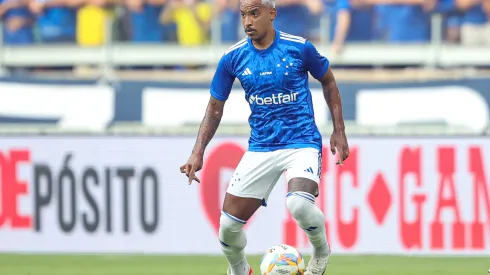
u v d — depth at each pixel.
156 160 38.84
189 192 38.78
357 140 38.16
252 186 21.62
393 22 43.84
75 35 45.19
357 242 38.06
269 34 21.20
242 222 21.81
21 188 39.03
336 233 38.09
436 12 43.78
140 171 38.81
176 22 44.62
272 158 21.47
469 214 37.97
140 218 38.78
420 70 43.75
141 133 39.03
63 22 45.19
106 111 41.78
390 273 31.55
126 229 38.78
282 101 21.31
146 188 38.81
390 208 38.09
